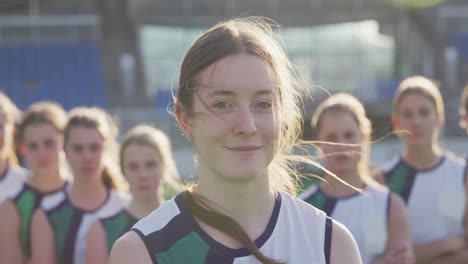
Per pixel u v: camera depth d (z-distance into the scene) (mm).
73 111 4512
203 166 1734
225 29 1715
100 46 23219
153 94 21828
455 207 4684
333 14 24188
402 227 4160
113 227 4012
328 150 4137
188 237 1689
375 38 23922
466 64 23109
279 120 1704
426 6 24219
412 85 4770
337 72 23406
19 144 4852
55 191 4461
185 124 1766
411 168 4801
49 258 4258
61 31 23500
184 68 1726
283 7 24391
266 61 1687
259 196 1721
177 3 24281
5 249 4289
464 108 5230
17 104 21469
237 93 1645
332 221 1775
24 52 22828
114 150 4598
